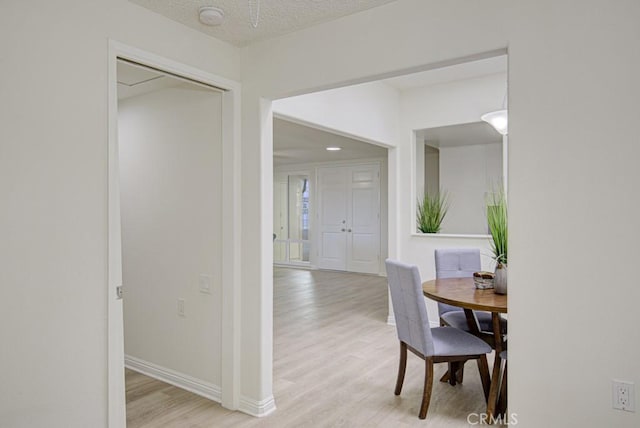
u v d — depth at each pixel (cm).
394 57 221
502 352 266
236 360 281
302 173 979
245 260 280
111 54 211
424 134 546
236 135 280
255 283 275
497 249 294
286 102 323
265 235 277
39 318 184
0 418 174
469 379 331
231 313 281
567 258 174
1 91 173
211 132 293
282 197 1019
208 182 296
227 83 274
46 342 187
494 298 273
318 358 379
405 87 482
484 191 659
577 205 172
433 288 311
